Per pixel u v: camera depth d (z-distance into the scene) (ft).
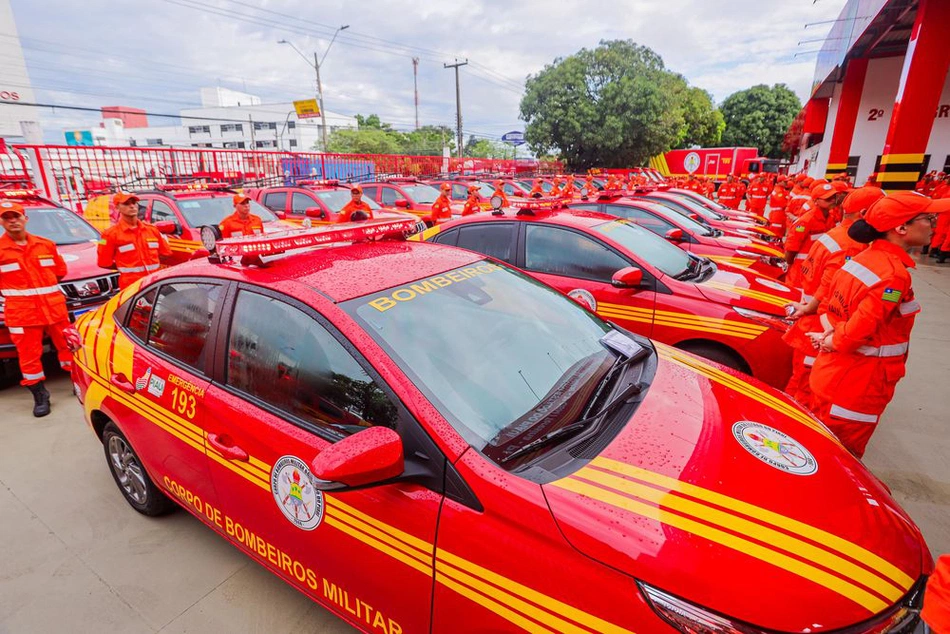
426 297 7.07
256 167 54.13
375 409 5.81
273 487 6.56
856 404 9.53
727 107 171.73
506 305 7.63
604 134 99.86
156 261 17.99
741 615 4.17
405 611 5.57
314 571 6.49
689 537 4.57
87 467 11.94
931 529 9.40
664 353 8.20
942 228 33.53
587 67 100.99
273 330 6.86
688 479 5.19
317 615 7.84
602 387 6.79
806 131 74.18
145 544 9.47
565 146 106.73
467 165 83.51
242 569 8.84
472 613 5.00
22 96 129.59
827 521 4.99
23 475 11.62
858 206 11.48
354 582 5.99
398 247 8.74
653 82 100.53
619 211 25.64
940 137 49.19
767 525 4.78
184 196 25.63
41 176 37.09
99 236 21.48
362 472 4.84
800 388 12.16
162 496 9.73
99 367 9.34
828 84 61.57
